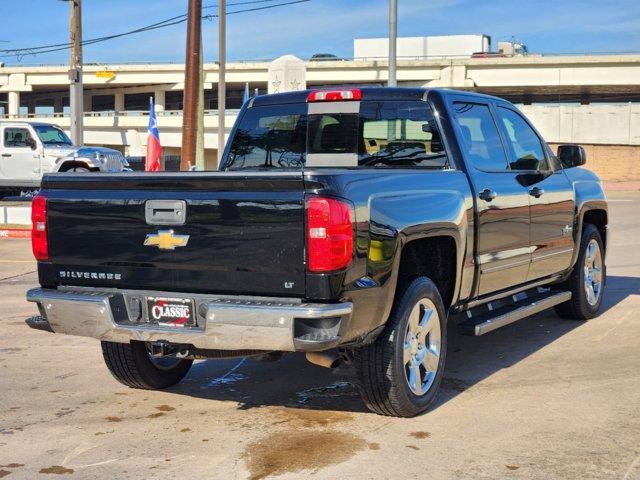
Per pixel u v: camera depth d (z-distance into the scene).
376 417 5.01
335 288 4.22
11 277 11.45
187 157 20.59
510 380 5.79
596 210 7.94
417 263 5.18
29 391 5.72
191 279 4.54
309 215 4.19
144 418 5.09
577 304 7.61
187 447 4.54
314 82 70.31
